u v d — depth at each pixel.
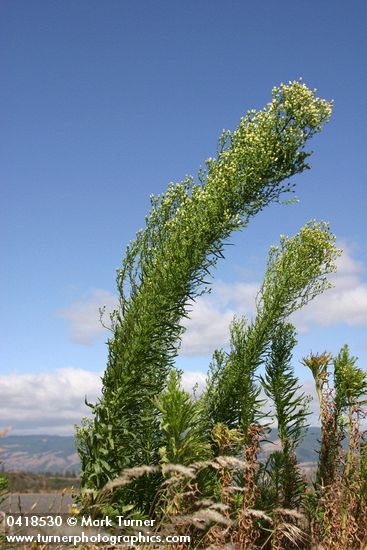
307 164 6.39
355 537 6.07
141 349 6.27
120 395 6.22
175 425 5.90
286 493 6.80
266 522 6.50
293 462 6.93
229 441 6.33
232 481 6.02
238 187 6.27
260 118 6.50
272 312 7.42
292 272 7.32
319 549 6.05
